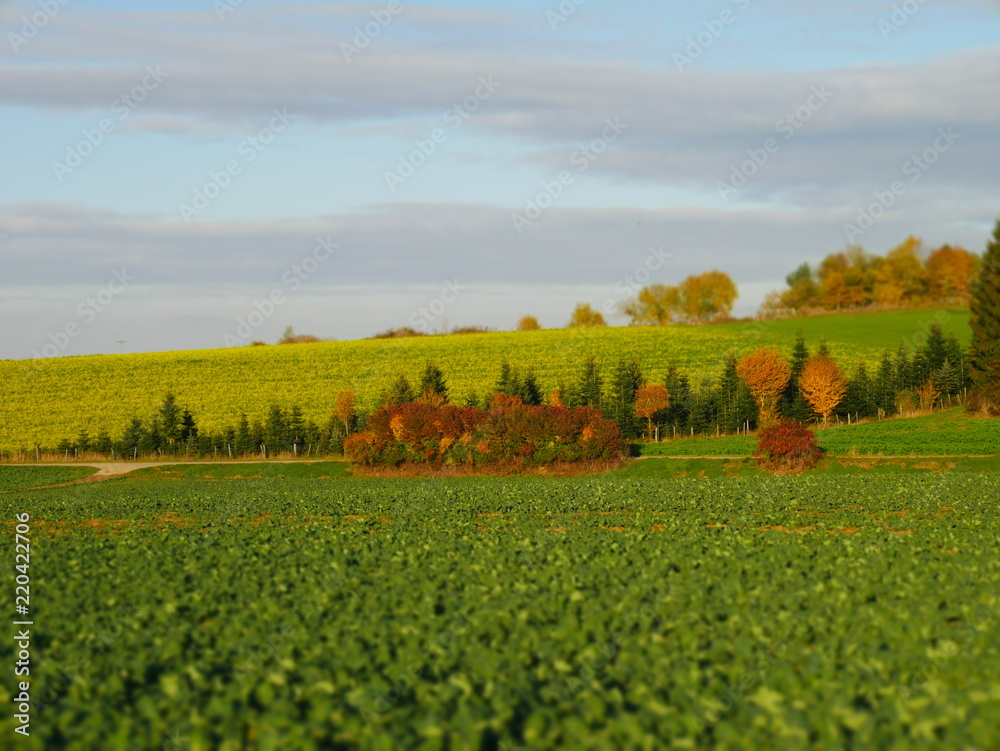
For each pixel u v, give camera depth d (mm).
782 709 11336
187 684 12812
